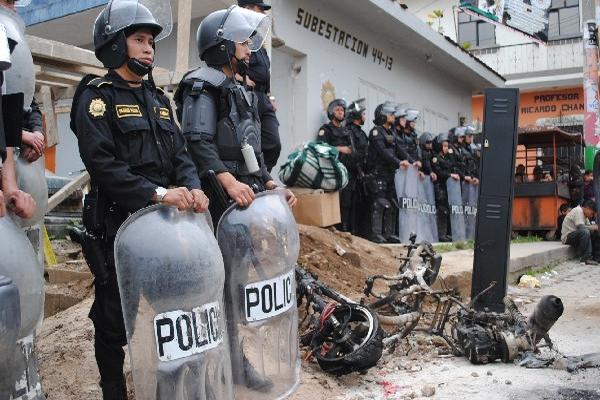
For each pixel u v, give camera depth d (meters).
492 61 29.11
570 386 4.62
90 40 12.48
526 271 11.58
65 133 12.41
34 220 3.55
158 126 3.31
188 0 6.98
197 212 3.05
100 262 3.22
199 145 3.82
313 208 8.67
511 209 6.25
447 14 29.03
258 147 4.17
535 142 18.84
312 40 11.79
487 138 6.31
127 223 2.86
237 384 3.45
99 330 3.34
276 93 11.81
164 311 2.81
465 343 5.27
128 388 4.10
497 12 17.34
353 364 4.49
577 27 28.27
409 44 15.09
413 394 4.38
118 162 3.11
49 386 4.28
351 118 10.92
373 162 10.94
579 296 9.38
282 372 3.57
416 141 12.23
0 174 2.67
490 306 6.25
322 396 4.32
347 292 6.60
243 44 4.09
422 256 5.83
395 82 15.12
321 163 8.73
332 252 7.75
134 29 3.20
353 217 10.79
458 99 19.22
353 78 13.17
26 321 2.46
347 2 12.09
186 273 2.82
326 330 4.73
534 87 29.12
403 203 11.34
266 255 3.53
